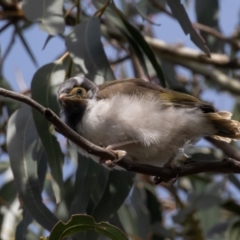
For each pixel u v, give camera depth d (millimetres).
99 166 10570
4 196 12844
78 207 10430
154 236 12508
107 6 11883
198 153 13008
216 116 9602
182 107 9766
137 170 8781
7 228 12625
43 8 10703
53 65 10930
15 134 10781
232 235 11742
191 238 12258
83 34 10766
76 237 10148
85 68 10531
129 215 12977
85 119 9570
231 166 8797
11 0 14023
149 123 9492
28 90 13422
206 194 12250
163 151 9734
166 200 14398
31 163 10586
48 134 10406
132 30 11680
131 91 9969
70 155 11188
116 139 9492
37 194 10398
